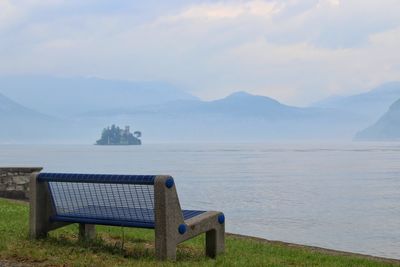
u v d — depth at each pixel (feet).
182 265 28.63
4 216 51.03
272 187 279.69
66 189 33.30
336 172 413.80
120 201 30.89
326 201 209.56
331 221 148.97
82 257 30.04
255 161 630.74
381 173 398.62
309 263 34.60
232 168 474.08
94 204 32.09
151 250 34.37
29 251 30.66
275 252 40.47
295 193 245.04
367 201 211.41
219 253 32.91
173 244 29.27
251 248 41.83
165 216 28.91
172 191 29.17
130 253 32.45
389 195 236.43
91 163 554.46
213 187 276.62
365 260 41.01
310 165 530.68
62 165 502.79
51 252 30.99
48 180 33.14
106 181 30.40
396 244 110.22
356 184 301.63
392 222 148.25
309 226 137.49
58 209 34.14
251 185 290.76
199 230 31.01
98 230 45.85
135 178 29.43
